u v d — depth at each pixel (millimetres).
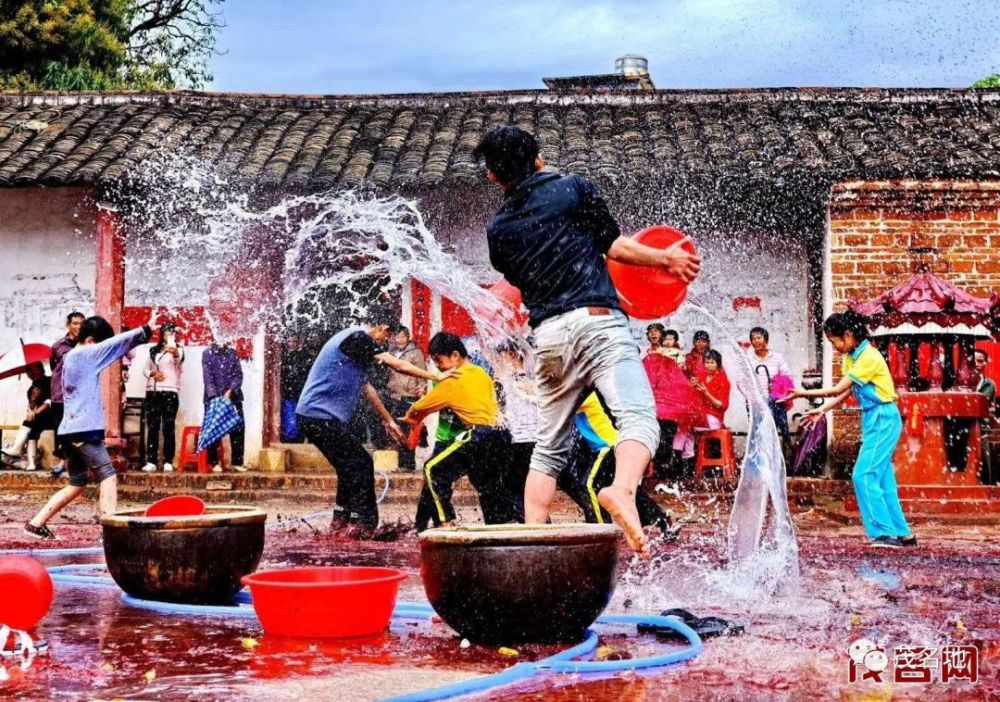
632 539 4352
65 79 23234
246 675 3990
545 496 5102
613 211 14719
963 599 5891
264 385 15406
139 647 4523
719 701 3639
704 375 13820
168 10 29703
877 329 11406
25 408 15695
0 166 14641
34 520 8914
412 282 15344
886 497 8773
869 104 15992
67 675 4020
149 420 14883
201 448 14391
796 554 7289
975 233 13828
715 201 14656
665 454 13500
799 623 5117
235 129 15938
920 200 13852
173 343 14906
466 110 16641
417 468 14938
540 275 4895
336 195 14727
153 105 16766
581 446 7793
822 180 13852
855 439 13750
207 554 5410
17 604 4629
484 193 15094
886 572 7082
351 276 15406
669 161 14102
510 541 4316
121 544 5461
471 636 4504
